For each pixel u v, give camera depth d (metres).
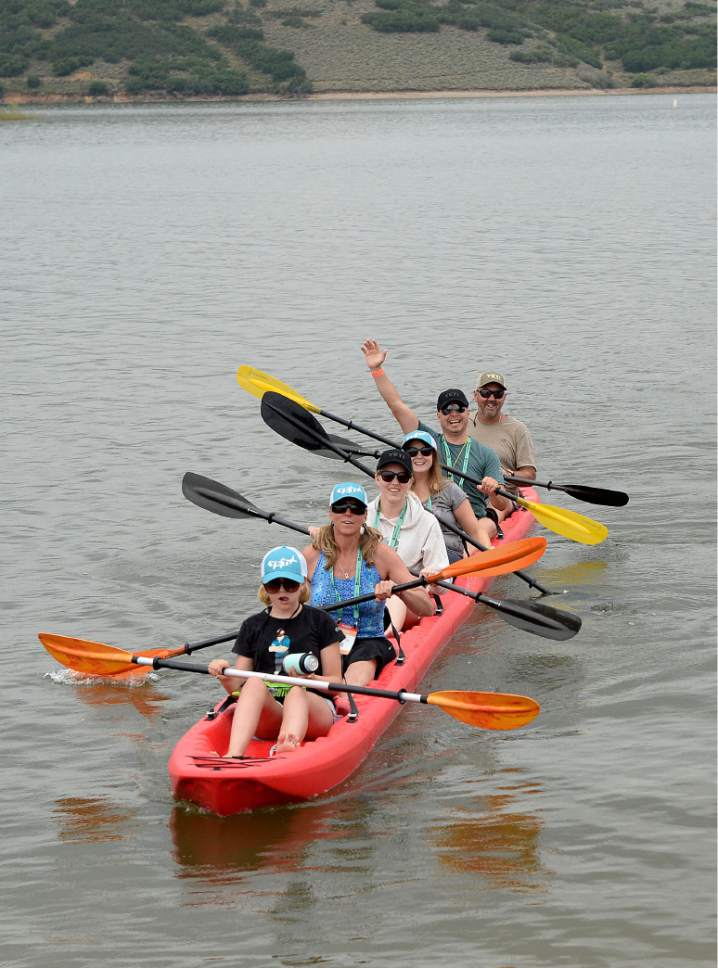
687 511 11.59
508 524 11.35
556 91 125.94
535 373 17.28
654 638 8.76
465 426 10.59
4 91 114.12
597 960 5.29
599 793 6.62
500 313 21.64
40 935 5.58
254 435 14.39
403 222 35.56
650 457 13.29
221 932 5.56
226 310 22.39
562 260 27.61
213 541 10.94
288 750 6.77
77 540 10.97
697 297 22.70
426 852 6.14
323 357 18.47
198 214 38.72
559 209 38.25
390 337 19.84
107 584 9.94
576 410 15.30
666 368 17.36
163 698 8.05
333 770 6.79
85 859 6.18
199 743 6.88
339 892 5.83
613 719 7.52
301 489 12.41
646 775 6.79
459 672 8.32
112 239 33.09
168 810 6.64
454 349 18.88
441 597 9.38
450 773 6.95
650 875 5.86
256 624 7.16
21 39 119.19
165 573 10.16
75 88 115.12
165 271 27.25
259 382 12.23
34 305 23.31
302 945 5.44
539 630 8.40
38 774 7.05
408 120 93.56
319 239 32.19
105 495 12.23
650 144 67.31
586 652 8.57
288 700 6.96
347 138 74.69
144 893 5.88
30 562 10.42
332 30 126.69
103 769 7.10
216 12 126.25
